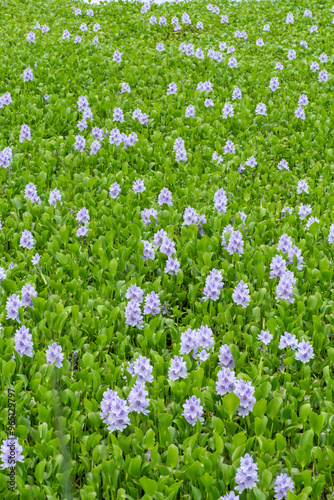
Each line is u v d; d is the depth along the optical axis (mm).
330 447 3588
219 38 14430
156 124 9352
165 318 4758
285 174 7594
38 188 7043
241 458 3072
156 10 16531
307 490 3135
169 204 6570
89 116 8945
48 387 3922
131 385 3721
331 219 6484
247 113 9648
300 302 4719
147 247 5395
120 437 3461
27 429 3605
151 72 11625
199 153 8117
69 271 5434
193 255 5688
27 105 9727
